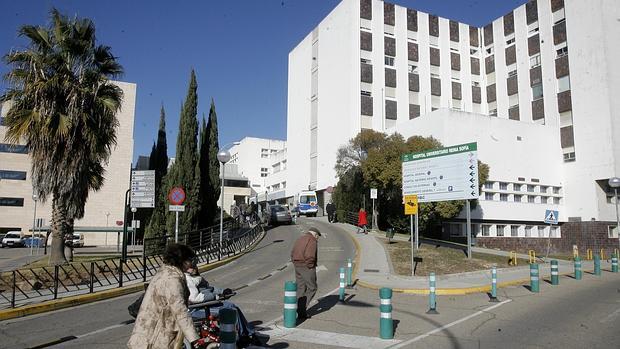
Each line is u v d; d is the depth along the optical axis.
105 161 19.34
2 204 52.59
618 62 42.72
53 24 17.98
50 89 17.03
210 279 16.83
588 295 13.57
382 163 33.25
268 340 7.95
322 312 10.68
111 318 10.34
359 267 19.22
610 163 40.94
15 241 48.97
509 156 41.81
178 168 27.59
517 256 26.47
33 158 17.28
